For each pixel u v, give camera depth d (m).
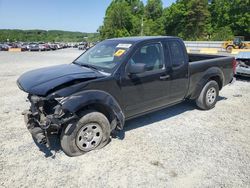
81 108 3.54
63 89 3.35
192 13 58.91
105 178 3.18
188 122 5.09
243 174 3.27
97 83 3.63
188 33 61.38
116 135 4.39
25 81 3.67
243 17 53.56
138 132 4.57
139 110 4.34
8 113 5.65
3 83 9.36
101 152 3.80
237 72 9.48
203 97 5.60
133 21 74.88
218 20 60.34
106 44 4.68
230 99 6.94
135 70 3.88
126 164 3.50
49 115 3.32
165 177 3.21
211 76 5.59
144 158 3.65
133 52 4.05
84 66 4.38
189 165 3.48
